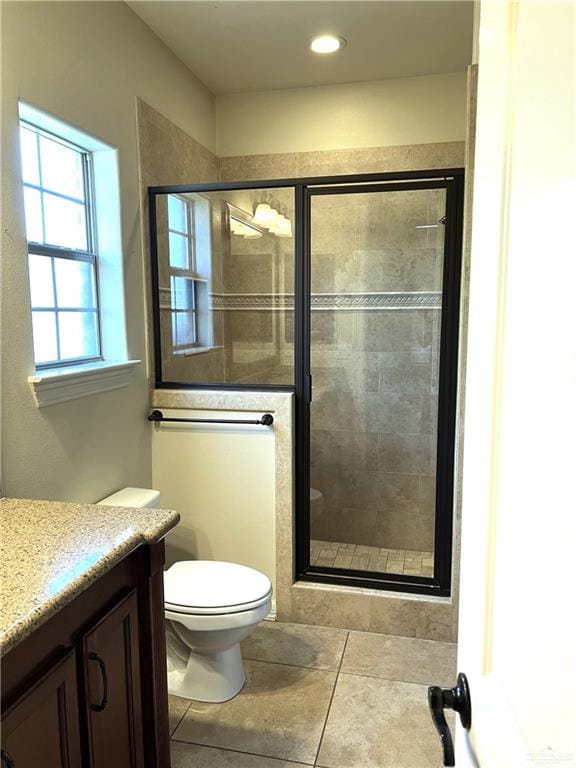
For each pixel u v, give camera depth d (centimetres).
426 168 307
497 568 62
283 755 174
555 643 44
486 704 65
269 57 278
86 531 133
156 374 261
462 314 220
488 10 72
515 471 55
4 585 106
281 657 225
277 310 280
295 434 258
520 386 54
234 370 287
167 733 151
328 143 318
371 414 306
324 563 282
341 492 310
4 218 163
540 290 49
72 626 113
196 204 280
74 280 216
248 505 255
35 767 102
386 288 300
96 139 210
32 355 176
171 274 269
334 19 242
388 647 233
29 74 173
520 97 56
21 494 174
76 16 196
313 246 304
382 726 186
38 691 102
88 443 210
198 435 257
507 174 61
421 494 303
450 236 244
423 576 258
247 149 329
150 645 141
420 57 280
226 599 187
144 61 245
